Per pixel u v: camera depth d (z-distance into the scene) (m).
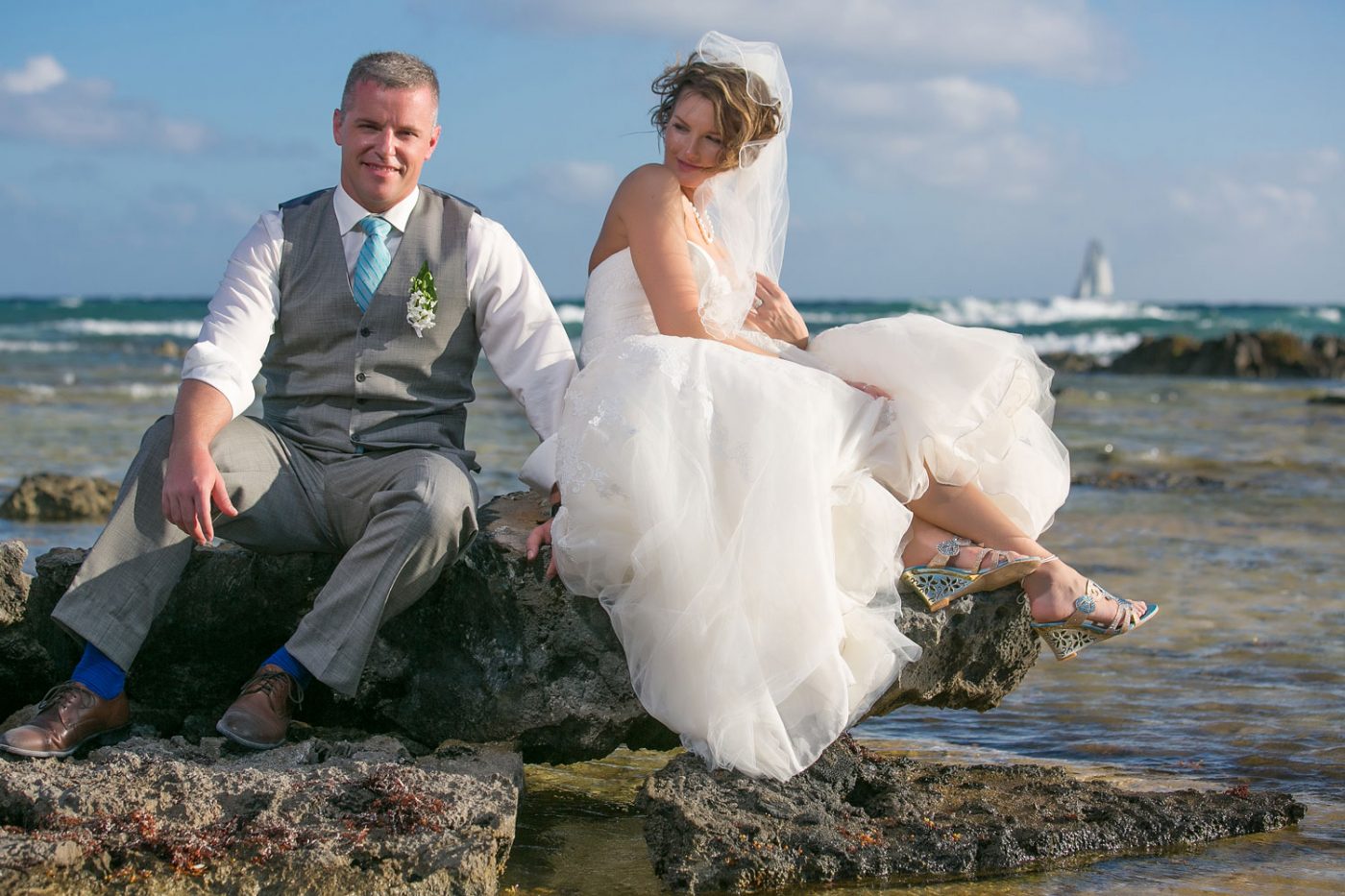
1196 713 4.79
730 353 3.62
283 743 3.52
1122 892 3.17
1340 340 36.75
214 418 3.49
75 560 3.87
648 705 3.51
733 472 3.47
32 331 49.22
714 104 3.95
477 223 3.94
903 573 3.82
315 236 3.79
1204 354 36.94
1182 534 9.23
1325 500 11.19
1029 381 3.91
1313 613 6.54
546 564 3.75
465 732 3.82
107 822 2.96
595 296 4.08
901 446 3.71
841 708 3.46
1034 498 3.95
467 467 3.85
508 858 3.27
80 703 3.42
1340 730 4.55
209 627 3.91
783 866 3.22
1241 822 3.61
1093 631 3.81
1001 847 3.36
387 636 3.85
